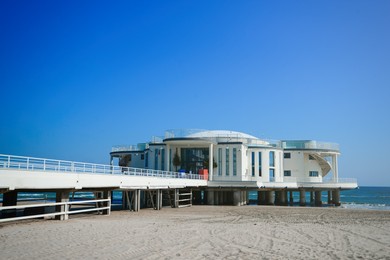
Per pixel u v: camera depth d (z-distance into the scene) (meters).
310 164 62.12
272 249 14.67
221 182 48.84
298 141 62.09
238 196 48.97
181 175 45.97
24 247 14.01
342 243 16.41
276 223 25.19
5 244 14.49
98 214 29.58
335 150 62.34
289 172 60.59
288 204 60.00
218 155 53.44
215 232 19.39
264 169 56.47
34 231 17.91
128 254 13.24
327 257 13.30
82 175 24.08
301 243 16.23
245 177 54.72
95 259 12.40
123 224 21.95
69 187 22.81
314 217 30.80
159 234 18.14
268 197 57.72
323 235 18.94
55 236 16.58
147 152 59.88
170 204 42.03
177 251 13.94
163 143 55.66
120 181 28.84
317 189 53.91
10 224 20.88
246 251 14.17
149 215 30.20
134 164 62.69
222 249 14.50
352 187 53.97
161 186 36.28
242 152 53.09
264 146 57.06
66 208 23.59
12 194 26.19
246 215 32.19
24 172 19.58
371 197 121.12
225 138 54.25
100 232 18.14
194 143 51.75
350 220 28.36
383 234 19.80
